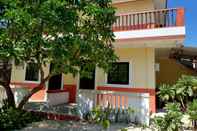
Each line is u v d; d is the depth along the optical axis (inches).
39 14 237.5
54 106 448.1
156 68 480.4
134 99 351.9
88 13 274.2
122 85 454.6
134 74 444.1
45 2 239.1
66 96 531.2
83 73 310.3
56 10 241.8
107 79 476.1
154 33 371.6
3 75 367.9
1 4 252.5
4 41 240.8
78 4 275.0
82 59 306.3
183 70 580.4
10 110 336.5
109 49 303.4
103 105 368.5
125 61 457.7
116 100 366.3
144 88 428.1
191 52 534.3
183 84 275.9
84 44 259.1
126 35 396.8
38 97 519.8
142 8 494.9
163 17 378.3
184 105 281.3
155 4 528.7
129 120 347.3
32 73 544.4
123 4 516.7
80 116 365.1
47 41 251.3
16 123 315.0
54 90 496.7
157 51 514.3
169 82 576.7
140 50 444.8
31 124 331.6
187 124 268.7
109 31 303.0
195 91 275.9
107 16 287.6
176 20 360.5
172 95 279.6
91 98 372.2
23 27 243.9
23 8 239.1
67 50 249.8
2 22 259.3
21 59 267.4
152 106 409.1
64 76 545.0
